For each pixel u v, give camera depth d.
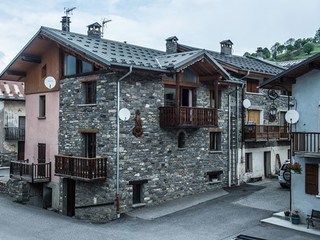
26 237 15.13
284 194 20.80
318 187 15.33
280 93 28.16
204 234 14.86
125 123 18.58
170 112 19.44
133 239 14.66
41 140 22.75
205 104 22.17
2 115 32.75
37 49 21.95
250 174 25.22
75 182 20.30
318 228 15.04
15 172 23.12
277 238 14.05
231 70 24.00
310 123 15.86
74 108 20.38
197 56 19.36
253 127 24.62
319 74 15.62
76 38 19.88
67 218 19.27
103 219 18.42
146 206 19.39
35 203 22.44
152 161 19.67
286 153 28.30
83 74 19.84
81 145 19.95
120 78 18.11
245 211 17.75
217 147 23.52
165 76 20.22
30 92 23.80
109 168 18.45
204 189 22.33
